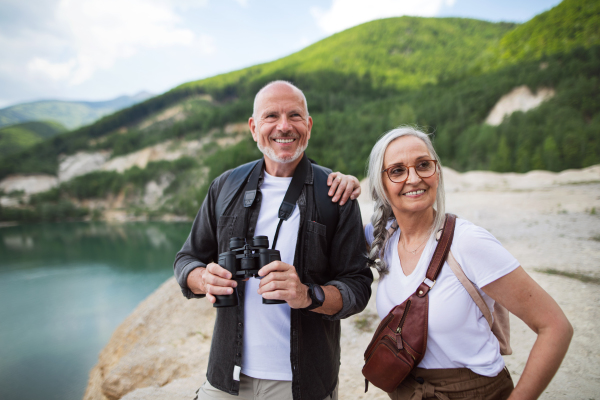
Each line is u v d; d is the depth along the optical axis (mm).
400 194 1587
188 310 6977
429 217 1637
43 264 49781
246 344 1756
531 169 54656
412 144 1576
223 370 1769
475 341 1418
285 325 1743
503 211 14180
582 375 3195
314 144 101562
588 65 76250
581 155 52000
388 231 1772
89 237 75375
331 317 1642
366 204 18688
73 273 42688
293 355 1699
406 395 1527
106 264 46219
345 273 1861
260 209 1923
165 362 5125
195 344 5742
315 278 1837
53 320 26406
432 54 183250
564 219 11727
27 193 140500
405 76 170375
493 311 1528
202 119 162750
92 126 192250
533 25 114312
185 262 1961
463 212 14688
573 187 18531
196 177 118562
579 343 3781
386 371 1484
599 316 4328
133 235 73438
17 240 77312
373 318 4980
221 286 1528
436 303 1429
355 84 166375
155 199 125750
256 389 1745
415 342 1430
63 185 134000
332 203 1874
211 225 2041
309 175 1957
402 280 1589
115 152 163375
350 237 1867
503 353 1615
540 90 79375
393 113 102500
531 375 1266
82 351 20281
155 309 7625
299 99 1934
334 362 1854
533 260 7266
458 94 95875
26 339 22891
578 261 6828
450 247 1471
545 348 1264
